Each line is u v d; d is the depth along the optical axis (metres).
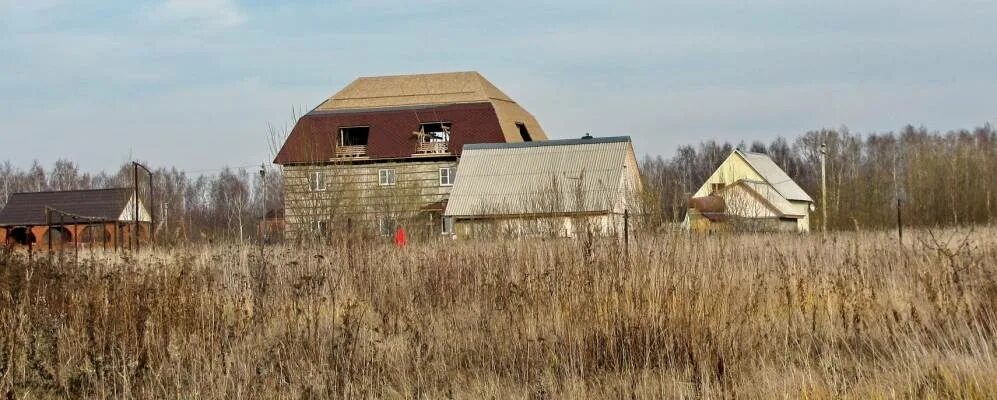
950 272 11.88
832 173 68.00
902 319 9.84
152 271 11.70
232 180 67.19
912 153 68.25
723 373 8.23
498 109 52.16
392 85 53.62
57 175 83.12
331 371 8.57
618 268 10.28
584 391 8.30
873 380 7.95
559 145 43.50
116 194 41.56
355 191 27.02
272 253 14.57
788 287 10.80
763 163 59.66
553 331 9.89
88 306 10.05
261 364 8.79
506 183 42.25
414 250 15.24
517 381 9.09
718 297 9.77
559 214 18.02
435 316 11.26
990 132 97.31
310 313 10.30
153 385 8.56
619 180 40.00
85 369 8.79
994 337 8.79
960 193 47.84
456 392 8.65
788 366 8.48
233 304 10.55
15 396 8.02
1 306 9.98
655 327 9.26
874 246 15.01
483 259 13.53
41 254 14.60
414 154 50.12
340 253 14.00
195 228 25.28
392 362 9.40
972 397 7.15
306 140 28.86
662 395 7.96
